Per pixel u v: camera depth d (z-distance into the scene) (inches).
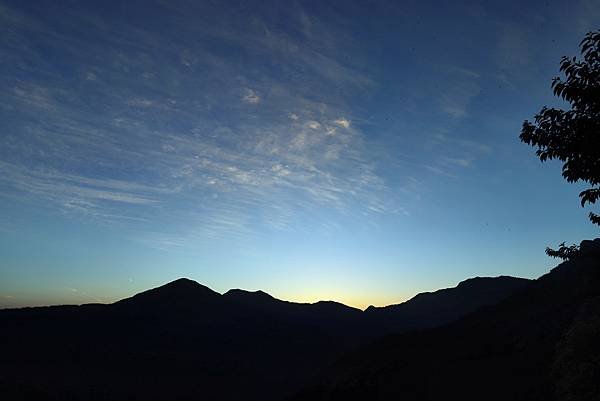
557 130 277.7
